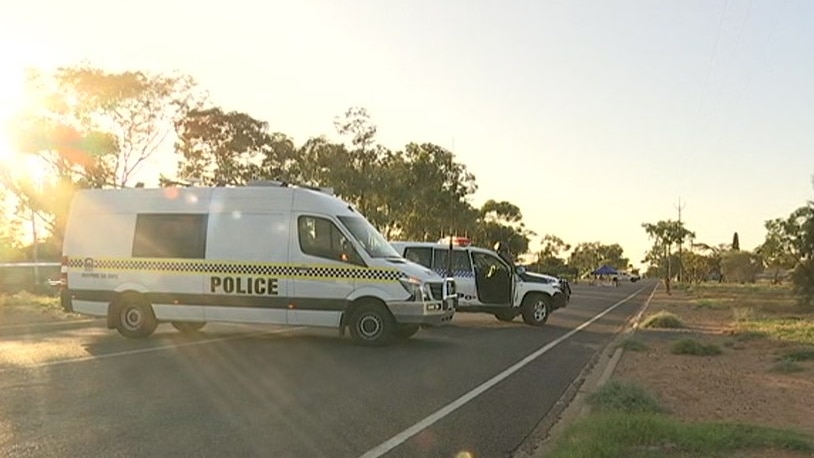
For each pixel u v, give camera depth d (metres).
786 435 7.53
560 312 30.75
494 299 21.42
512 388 11.05
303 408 9.12
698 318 29.36
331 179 47.09
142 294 15.77
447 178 57.72
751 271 99.75
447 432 8.15
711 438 7.35
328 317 15.19
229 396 9.72
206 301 15.56
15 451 7.00
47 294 26.39
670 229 64.94
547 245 121.44
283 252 15.38
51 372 11.18
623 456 6.81
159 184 17.00
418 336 17.77
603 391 9.66
